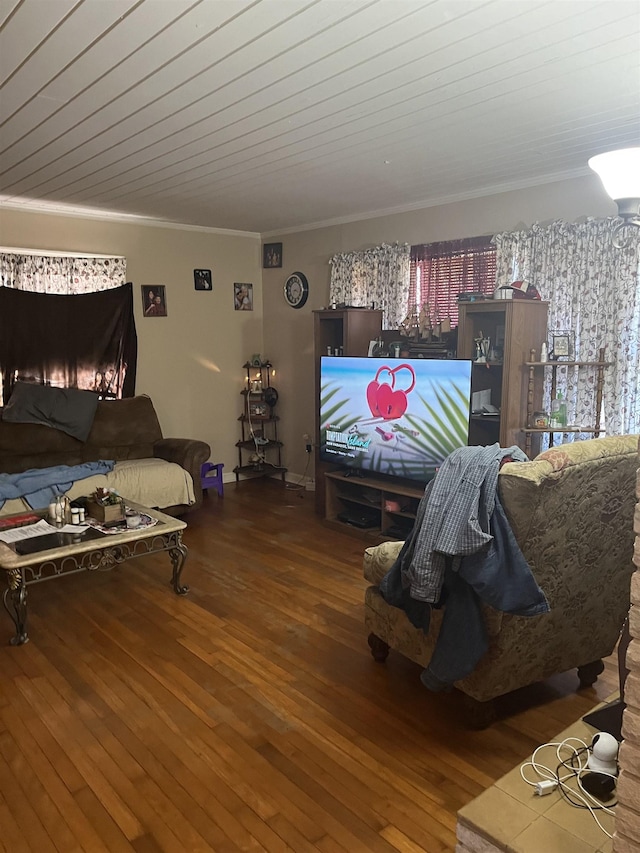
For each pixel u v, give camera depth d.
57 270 5.09
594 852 1.47
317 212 5.12
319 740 2.33
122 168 3.71
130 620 3.31
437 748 2.29
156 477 4.80
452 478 2.17
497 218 4.25
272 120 2.85
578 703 2.58
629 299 3.61
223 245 6.05
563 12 1.88
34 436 4.82
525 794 1.65
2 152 3.38
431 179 4.00
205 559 4.18
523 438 3.89
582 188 3.79
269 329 6.33
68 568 3.98
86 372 5.30
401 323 4.78
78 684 2.71
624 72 2.33
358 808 2.00
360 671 2.81
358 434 4.56
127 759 2.23
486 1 1.81
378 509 4.88
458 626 2.21
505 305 3.69
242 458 6.43
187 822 1.94
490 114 2.78
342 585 3.74
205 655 2.94
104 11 1.87
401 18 1.92
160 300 5.70
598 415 3.68
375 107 2.68
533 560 2.18
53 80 2.39
